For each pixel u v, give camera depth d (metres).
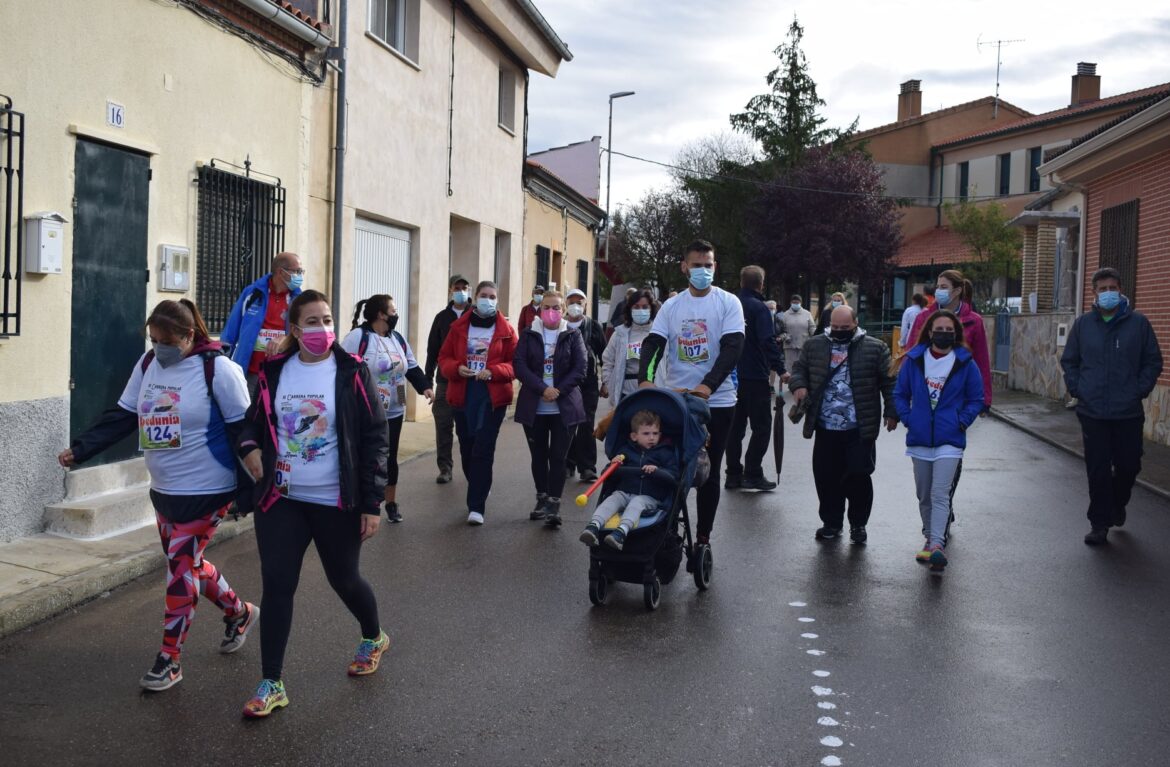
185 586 5.16
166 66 9.07
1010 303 35.88
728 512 9.79
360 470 5.01
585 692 5.16
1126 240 16.02
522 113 21.69
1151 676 5.49
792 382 8.68
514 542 8.38
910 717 4.90
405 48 15.60
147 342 8.95
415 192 15.77
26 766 4.26
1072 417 17.75
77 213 8.05
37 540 7.49
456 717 4.82
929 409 7.93
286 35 11.13
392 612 6.45
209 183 9.73
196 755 4.38
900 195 49.72
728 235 45.84
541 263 24.28
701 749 4.51
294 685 5.20
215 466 5.20
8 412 7.38
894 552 8.27
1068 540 8.76
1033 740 4.65
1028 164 44.78
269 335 8.15
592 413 11.41
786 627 6.27
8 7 7.30
